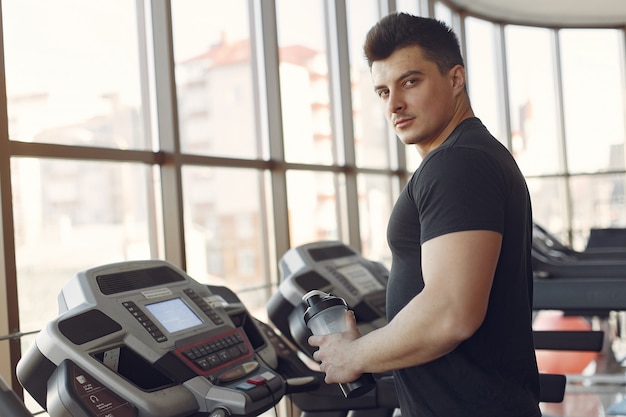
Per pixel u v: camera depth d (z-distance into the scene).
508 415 1.38
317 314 1.54
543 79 10.53
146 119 3.90
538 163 10.40
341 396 2.40
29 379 1.64
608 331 4.46
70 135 3.40
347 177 6.40
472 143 1.36
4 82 2.79
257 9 5.13
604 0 9.76
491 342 1.39
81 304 1.77
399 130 1.51
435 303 1.28
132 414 1.59
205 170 4.40
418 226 1.42
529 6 9.83
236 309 2.24
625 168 10.61
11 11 3.13
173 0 4.27
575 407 3.56
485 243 1.28
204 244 4.38
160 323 1.84
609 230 7.43
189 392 1.73
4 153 2.78
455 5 9.56
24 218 3.10
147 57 3.91
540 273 5.04
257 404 1.75
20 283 3.08
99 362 1.61
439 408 1.40
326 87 6.25
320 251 2.91
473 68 9.76
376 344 1.39
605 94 10.71
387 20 1.50
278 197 5.09
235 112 4.80
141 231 3.79
